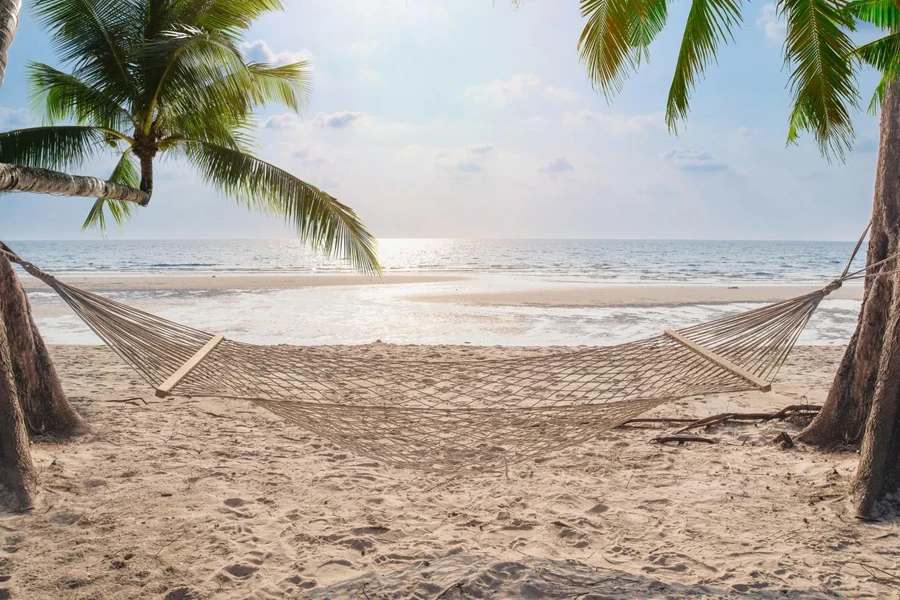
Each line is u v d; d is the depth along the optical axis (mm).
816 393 5832
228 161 6414
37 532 2928
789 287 20609
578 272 31094
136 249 86312
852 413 4098
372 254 6910
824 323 12086
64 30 5820
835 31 3844
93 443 4289
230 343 3682
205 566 2623
